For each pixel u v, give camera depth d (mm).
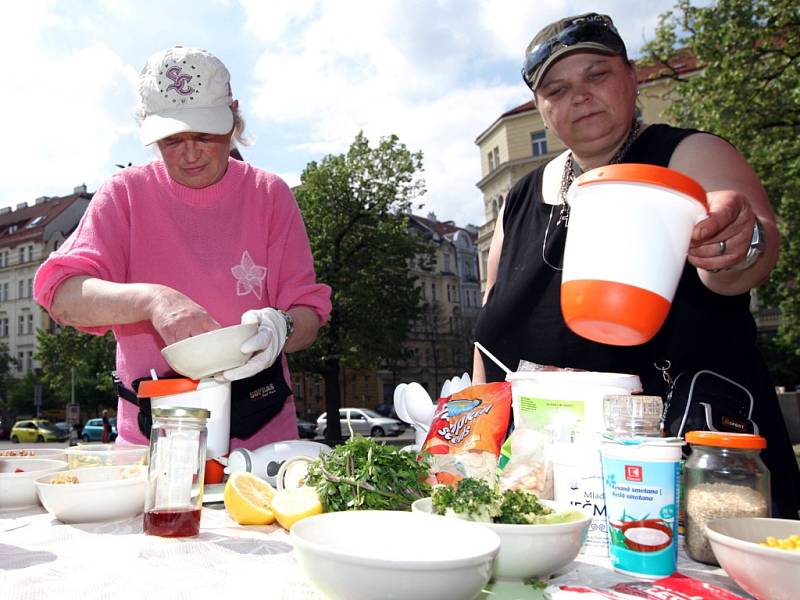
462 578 621
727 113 9141
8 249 45531
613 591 749
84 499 1104
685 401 1242
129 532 1056
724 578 837
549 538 775
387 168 19766
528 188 1804
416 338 42719
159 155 1941
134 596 715
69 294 1568
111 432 24344
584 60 1409
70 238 1794
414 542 773
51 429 29000
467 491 873
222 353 1209
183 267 1849
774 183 9484
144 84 1640
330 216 19188
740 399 1248
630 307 741
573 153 1595
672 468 842
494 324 1688
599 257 758
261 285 1935
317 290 1944
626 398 911
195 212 1874
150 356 1771
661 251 754
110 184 1878
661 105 19875
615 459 865
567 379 1025
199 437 1064
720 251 911
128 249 1849
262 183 1994
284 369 1916
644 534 830
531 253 1658
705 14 9258
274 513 1076
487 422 1126
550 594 722
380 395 40594
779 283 11820
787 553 668
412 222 46250
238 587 750
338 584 633
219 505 1322
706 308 1348
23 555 886
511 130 27828
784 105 9172
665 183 747
